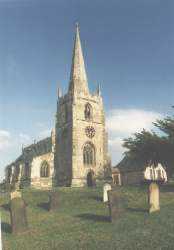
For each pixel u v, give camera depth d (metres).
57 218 27.80
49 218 28.19
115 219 24.28
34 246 19.44
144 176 68.31
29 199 38.97
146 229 20.73
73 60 87.94
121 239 18.98
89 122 80.81
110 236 19.91
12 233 23.08
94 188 46.81
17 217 23.59
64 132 81.62
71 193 41.06
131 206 29.45
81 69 86.75
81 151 77.19
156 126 49.19
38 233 22.69
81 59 88.25
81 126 79.06
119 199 25.31
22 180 84.44
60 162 80.25
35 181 78.69
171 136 47.16
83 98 81.75
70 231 22.42
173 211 25.53
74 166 74.62
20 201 24.12
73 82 84.31
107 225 23.06
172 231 19.55
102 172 78.38
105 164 79.69
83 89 84.19
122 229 21.41
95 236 20.28
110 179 76.06
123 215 25.14
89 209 31.03
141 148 49.94
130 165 73.00
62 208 33.12
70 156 76.75
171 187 41.03
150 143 48.78
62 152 80.56
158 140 48.00
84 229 22.53
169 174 51.84
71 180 73.62
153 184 26.88
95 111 83.00
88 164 77.62
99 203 33.56
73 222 25.36
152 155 50.03
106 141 81.94
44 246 19.23
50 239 20.70
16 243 20.44
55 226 24.53
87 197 37.56
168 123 47.94
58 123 84.50
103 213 27.72
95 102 83.81
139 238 18.83
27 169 84.31
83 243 19.00
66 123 81.25
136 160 52.75
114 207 24.66
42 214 30.70
